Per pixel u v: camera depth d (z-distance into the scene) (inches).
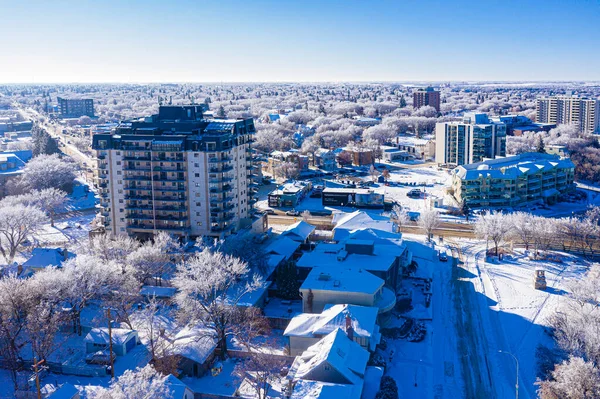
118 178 6958.7
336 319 4335.6
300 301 5536.4
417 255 6820.9
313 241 7445.9
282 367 4168.3
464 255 7037.4
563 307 4904.0
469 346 4685.0
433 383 4124.0
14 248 6737.2
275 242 6722.4
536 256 6820.9
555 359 4256.9
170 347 4387.3
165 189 6825.8
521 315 5221.5
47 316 4411.9
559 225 7076.8
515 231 6973.4
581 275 6230.3
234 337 4798.2
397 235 6515.8
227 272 5147.6
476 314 5285.4
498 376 4224.9
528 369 4303.6
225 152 6796.3
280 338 4785.9
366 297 4793.3
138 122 7224.4
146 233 6983.3
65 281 4768.7
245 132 7377.0
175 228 6870.1
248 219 7357.3
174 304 5359.3
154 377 3651.6
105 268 5137.8
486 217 7268.7
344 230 6889.8
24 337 4594.0
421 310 5339.6
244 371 4173.2
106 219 7076.8
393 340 4768.7
